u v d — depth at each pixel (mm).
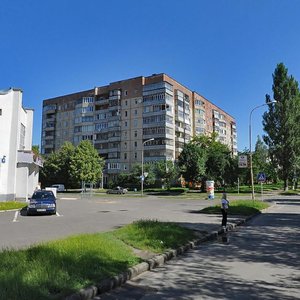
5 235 12664
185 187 79312
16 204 26234
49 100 114188
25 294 5062
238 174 64188
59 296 5320
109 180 94875
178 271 8133
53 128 111500
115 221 18031
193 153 63062
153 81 90000
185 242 11258
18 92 33281
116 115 94750
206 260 9383
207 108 112500
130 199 45500
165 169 75188
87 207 29547
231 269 8320
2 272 6027
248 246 11586
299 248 11094
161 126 87062
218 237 13617
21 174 34188
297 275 7703
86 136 101875
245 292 6422
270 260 9336
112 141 95125
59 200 41719
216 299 6008
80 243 8812
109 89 98625
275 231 15359
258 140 97125
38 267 6457
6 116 32594
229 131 133875
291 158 62844
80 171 74500
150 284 6996
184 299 6020
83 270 6684
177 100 92438
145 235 11336
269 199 44812
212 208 24906
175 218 20016
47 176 80812
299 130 63281
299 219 20672
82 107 102875
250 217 21484
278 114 63969
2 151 32094
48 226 15641
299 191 68125
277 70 65188
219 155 63969
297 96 64688
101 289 6262
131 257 8461
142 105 90812
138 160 90250
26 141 39500
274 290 6555
